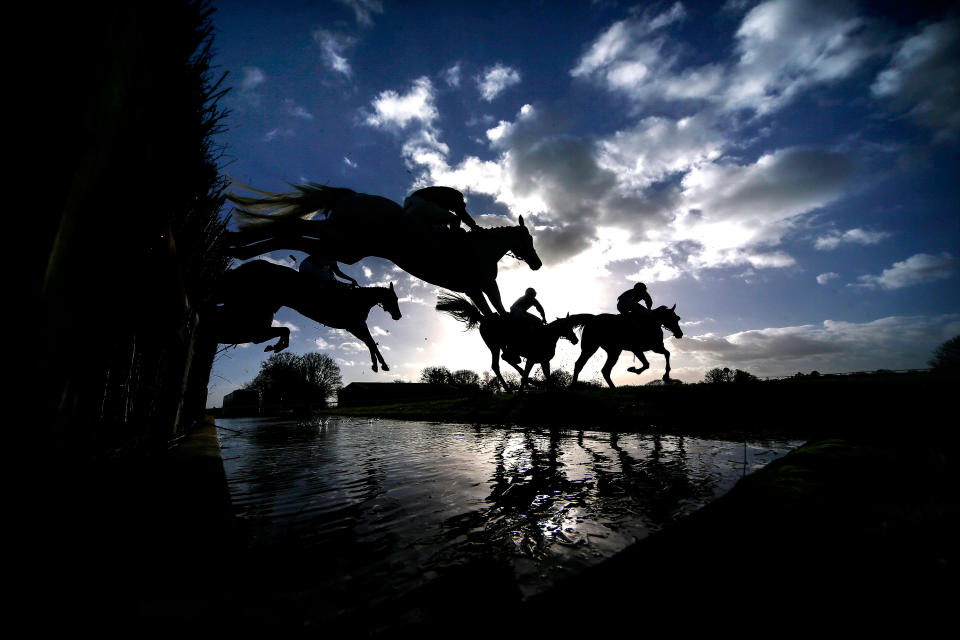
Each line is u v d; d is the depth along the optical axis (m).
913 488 1.89
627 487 2.33
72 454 1.18
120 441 1.93
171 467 2.32
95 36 0.94
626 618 1.00
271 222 3.49
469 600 1.06
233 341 4.21
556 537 1.55
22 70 0.83
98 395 1.55
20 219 0.82
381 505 2.04
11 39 0.81
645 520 1.73
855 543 1.37
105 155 1.05
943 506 1.60
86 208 1.02
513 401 9.11
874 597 1.05
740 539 1.48
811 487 1.96
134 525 1.29
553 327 8.26
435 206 4.10
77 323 1.10
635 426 5.89
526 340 8.05
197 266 3.17
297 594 1.06
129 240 1.48
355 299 3.93
